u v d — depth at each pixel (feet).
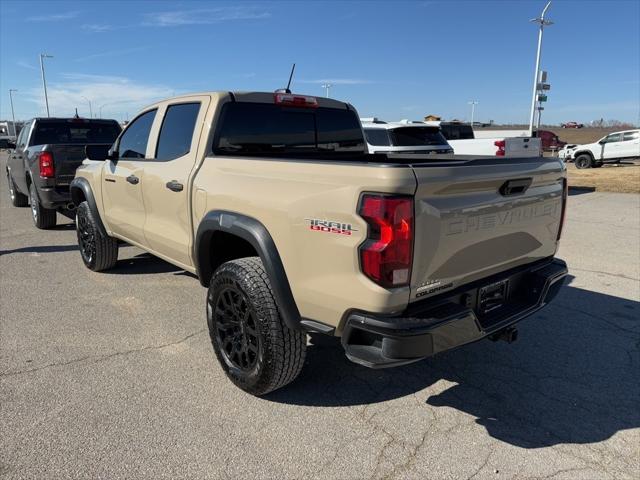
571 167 87.04
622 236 27.09
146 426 9.84
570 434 9.77
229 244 12.58
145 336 14.01
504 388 11.45
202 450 9.16
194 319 15.25
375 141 35.65
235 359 11.26
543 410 10.59
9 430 9.64
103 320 15.12
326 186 8.79
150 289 18.02
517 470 8.73
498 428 9.96
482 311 10.01
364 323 8.39
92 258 19.49
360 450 9.23
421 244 8.18
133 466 8.71
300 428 9.88
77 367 12.17
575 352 13.20
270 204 9.81
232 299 10.94
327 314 9.10
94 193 18.37
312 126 14.85
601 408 10.66
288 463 8.86
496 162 9.41
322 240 8.80
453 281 9.12
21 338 13.79
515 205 9.91
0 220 32.14
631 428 9.96
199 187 11.94
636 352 13.19
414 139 35.94
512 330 10.34
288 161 9.73
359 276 8.31
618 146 80.33
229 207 10.93
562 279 11.47
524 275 10.98
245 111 13.12
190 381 11.59
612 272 20.21
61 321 15.01
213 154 12.44
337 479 8.50
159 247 14.55
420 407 10.69
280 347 10.08
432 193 8.23
